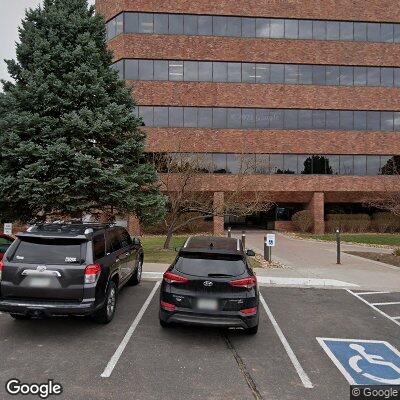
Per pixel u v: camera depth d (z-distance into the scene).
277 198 30.77
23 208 13.71
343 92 30.39
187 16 29.08
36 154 12.28
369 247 21.28
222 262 6.23
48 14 13.80
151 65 28.61
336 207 32.53
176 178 18.81
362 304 8.93
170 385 4.71
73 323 6.93
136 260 9.67
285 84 29.89
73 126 12.86
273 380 4.94
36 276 5.93
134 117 14.77
